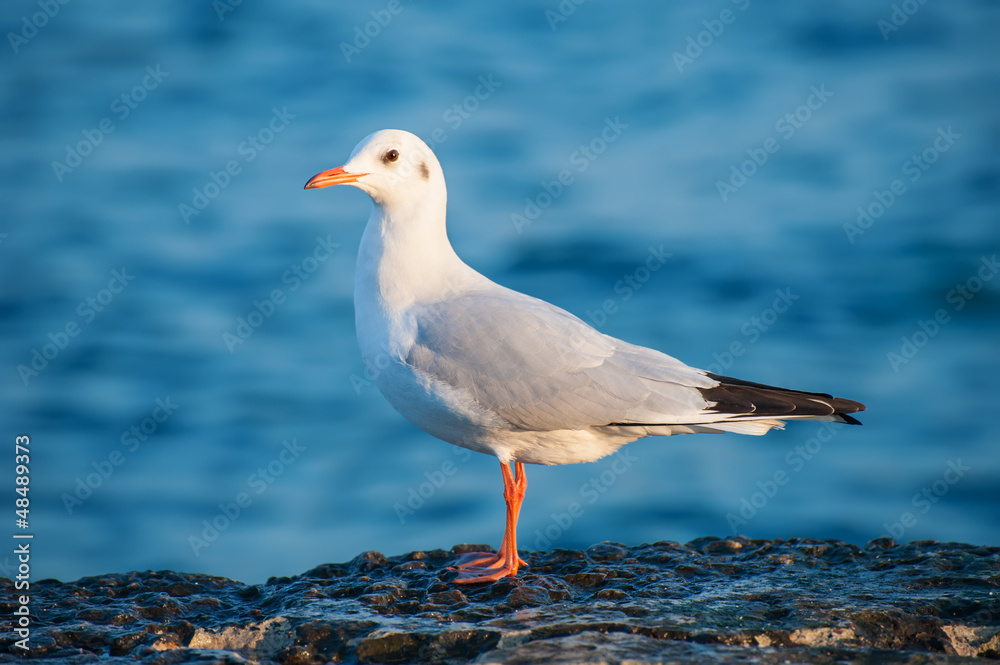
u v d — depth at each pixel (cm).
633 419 1124
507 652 834
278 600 1069
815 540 1219
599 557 1188
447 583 1080
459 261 1241
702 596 1012
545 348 1125
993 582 1040
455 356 1130
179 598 1077
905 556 1147
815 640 892
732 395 1144
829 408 1145
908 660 838
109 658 895
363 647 891
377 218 1229
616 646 850
